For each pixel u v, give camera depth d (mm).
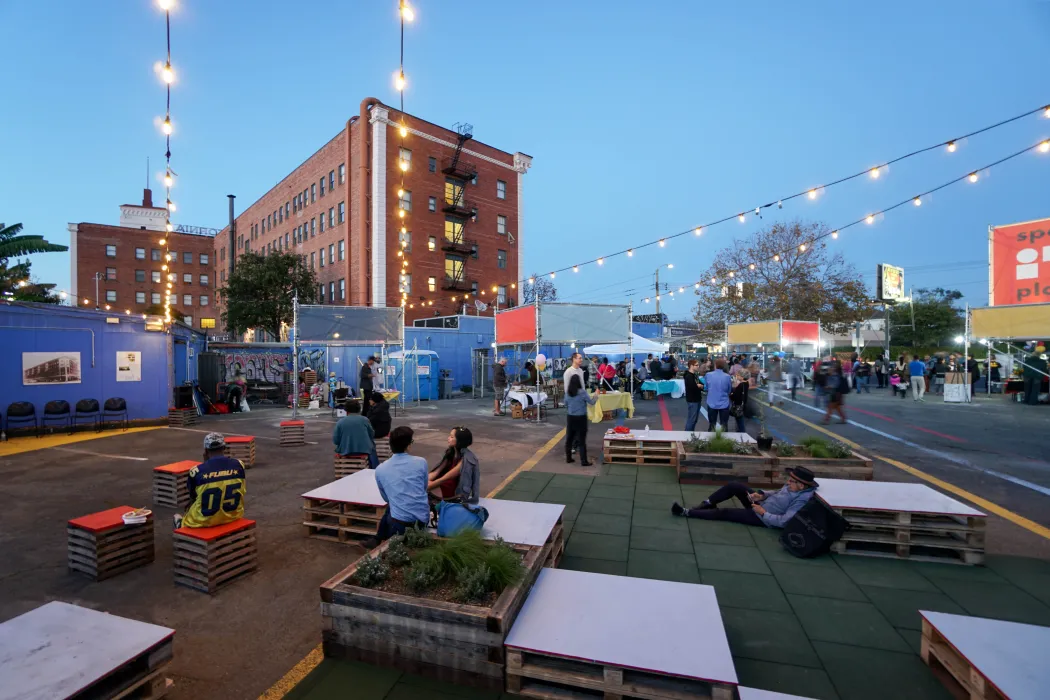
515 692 2822
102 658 2508
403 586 3299
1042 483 7234
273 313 33656
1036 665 2557
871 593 4082
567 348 29109
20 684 2293
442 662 2963
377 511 5250
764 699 2443
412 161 35938
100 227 54875
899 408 16375
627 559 4781
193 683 3031
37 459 9539
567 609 3176
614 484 7457
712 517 5828
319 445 10961
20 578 4445
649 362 22203
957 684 2889
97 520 4621
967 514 4617
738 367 10172
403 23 7230
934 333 47375
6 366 12062
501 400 16734
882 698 2842
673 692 2561
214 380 18781
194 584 4246
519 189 44094
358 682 2979
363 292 33125
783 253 31672
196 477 4402
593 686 2648
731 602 3955
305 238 40188
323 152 37719
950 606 3871
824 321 32062
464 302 39062
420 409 18266
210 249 60562
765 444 7777
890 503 4984
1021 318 16875
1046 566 4555
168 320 14445
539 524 4477
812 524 4801
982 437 10906
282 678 3076
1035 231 17609
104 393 13367
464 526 3912
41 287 22641
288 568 4668
